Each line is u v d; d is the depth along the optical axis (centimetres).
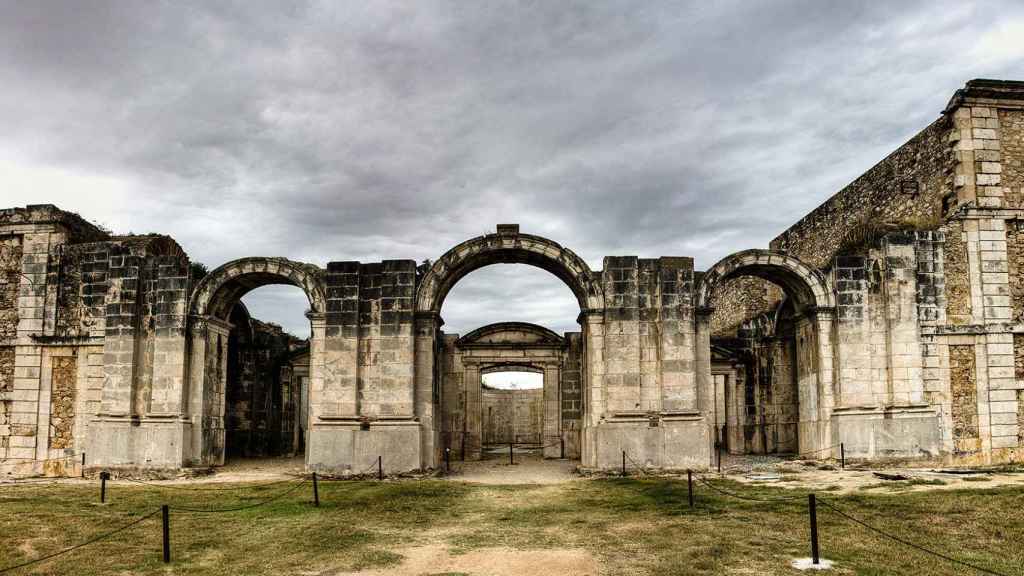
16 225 3316
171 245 3491
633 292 3019
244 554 1655
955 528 1767
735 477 2719
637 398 2952
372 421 2955
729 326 5009
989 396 2989
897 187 3500
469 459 4128
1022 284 3064
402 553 1655
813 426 3064
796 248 4659
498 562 1570
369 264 3080
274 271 3116
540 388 5969
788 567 1488
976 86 3080
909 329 2983
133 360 3070
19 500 2333
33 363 3228
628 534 1809
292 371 4247
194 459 3053
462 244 3095
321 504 2258
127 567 1556
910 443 2914
